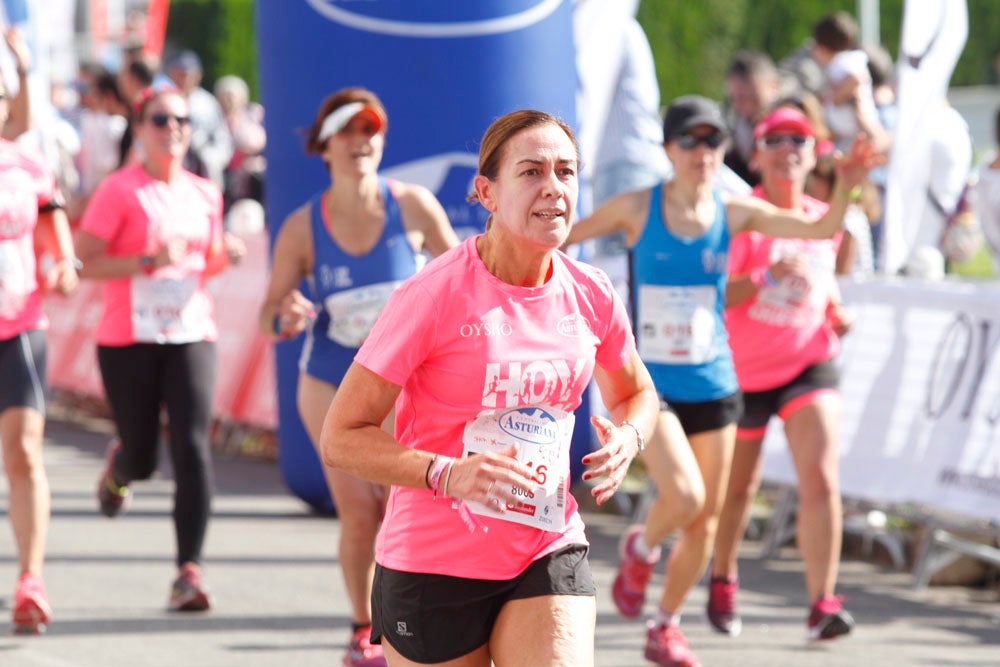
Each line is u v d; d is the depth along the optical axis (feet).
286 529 79.00
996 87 290.76
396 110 74.18
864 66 83.05
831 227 51.90
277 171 77.41
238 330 105.29
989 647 56.75
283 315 49.93
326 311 52.34
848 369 73.26
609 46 90.22
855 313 73.67
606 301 32.68
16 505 55.57
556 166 30.45
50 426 119.14
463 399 31.42
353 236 51.96
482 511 31.35
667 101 259.19
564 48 76.89
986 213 78.74
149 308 61.31
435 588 31.73
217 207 63.87
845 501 72.74
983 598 66.13
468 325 31.07
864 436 71.61
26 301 55.77
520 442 31.60
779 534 74.18
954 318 69.36
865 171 51.42
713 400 52.34
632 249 53.01
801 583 68.33
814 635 55.88
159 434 64.28
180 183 62.80
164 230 61.36
